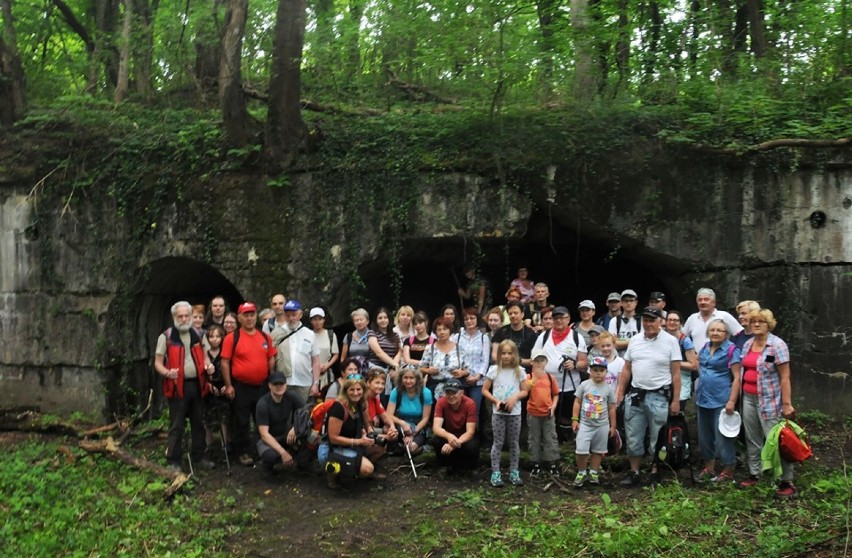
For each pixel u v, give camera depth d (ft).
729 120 31.35
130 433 30.19
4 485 23.94
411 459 24.85
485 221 30.78
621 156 30.81
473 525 20.88
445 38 31.07
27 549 19.31
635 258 33.24
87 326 33.71
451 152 31.12
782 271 30.83
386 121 33.06
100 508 22.41
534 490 23.52
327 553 19.54
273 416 25.31
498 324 28.19
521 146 30.63
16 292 34.68
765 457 21.43
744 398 22.95
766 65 35.40
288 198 31.99
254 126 33.42
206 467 25.81
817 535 18.54
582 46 32.76
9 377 34.71
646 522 19.99
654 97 34.53
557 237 33.42
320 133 32.22
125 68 42.86
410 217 31.01
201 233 32.76
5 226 34.78
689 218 30.99
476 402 26.04
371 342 27.81
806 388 30.53
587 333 27.63
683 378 25.94
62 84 49.67
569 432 27.50
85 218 33.96
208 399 27.17
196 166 33.06
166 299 36.42
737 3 42.16
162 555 19.34
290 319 27.43
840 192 30.48
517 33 31.12
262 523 21.67
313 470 25.25
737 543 18.84
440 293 39.42
